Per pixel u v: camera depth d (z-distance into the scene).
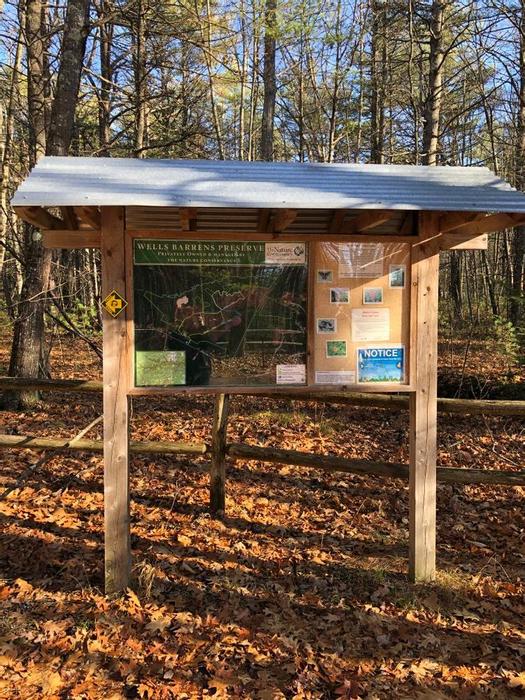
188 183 3.02
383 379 3.52
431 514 3.64
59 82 7.21
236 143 19.41
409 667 2.88
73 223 3.50
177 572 3.79
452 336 12.97
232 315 3.38
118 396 3.33
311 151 20.31
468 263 22.50
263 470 5.78
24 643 3.01
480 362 10.66
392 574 3.81
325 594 3.56
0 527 4.33
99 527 4.43
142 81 10.43
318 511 4.90
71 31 7.20
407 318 3.52
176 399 8.96
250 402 8.76
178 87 13.07
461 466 6.06
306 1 11.72
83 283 10.69
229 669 2.85
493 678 2.81
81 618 3.23
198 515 4.70
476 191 3.15
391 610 3.39
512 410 3.74
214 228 3.61
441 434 7.30
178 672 2.82
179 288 3.32
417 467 3.59
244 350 3.41
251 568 3.89
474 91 13.91
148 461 5.93
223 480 4.66
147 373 3.34
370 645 3.07
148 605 3.37
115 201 2.72
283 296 3.41
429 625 3.25
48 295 8.27
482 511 4.98
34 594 3.47
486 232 3.38
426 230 3.46
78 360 12.29
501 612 3.39
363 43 14.88
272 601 3.48
